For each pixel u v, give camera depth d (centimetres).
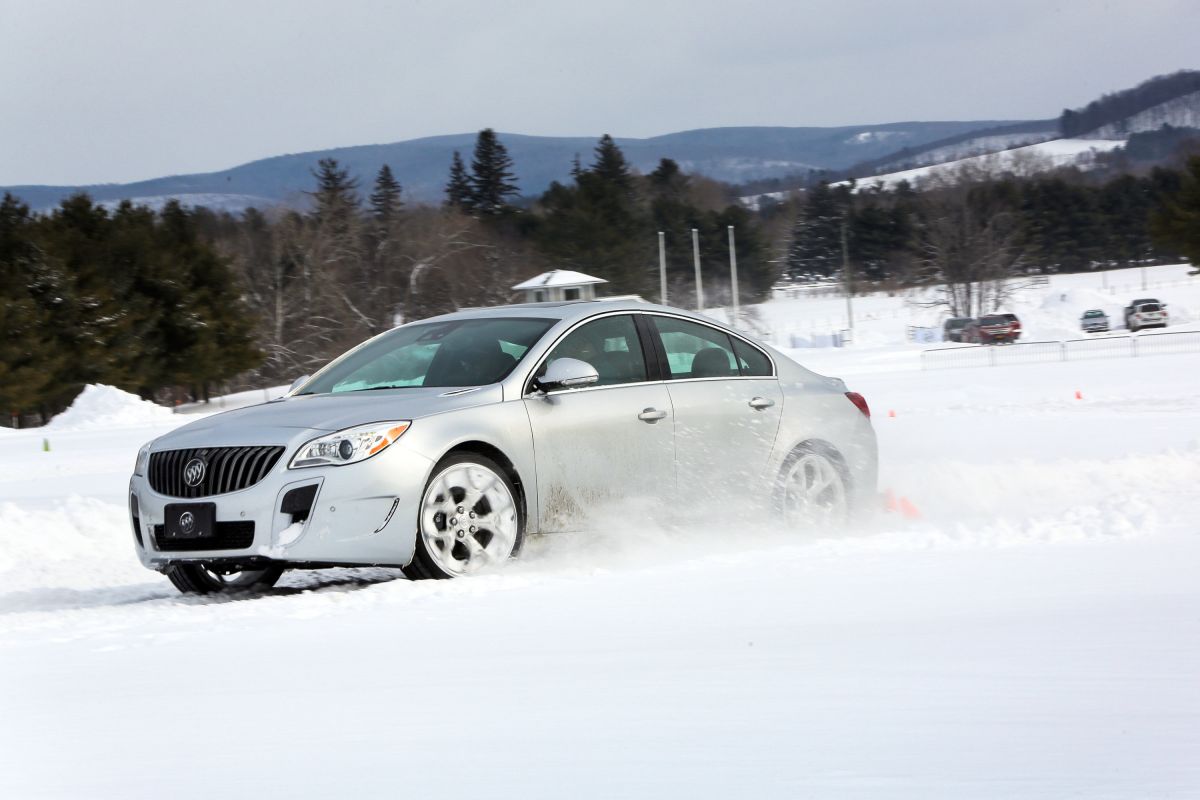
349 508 2381
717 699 1243
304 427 2475
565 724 1162
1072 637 1505
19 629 2075
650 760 1010
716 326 3022
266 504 2402
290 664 1583
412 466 2428
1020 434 6600
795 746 1038
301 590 2730
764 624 1714
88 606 2658
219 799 952
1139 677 1270
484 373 2686
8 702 1426
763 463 2945
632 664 1459
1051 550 2420
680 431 2814
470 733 1144
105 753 1139
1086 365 15825
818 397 3100
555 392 2662
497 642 1675
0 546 3919
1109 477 4059
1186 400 8544
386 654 1622
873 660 1415
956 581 2053
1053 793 869
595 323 2822
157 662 1653
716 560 2453
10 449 12144
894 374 17238
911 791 887
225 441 2508
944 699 1202
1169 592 1844
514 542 2566
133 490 2619
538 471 2602
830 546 2608
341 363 2933
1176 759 955
